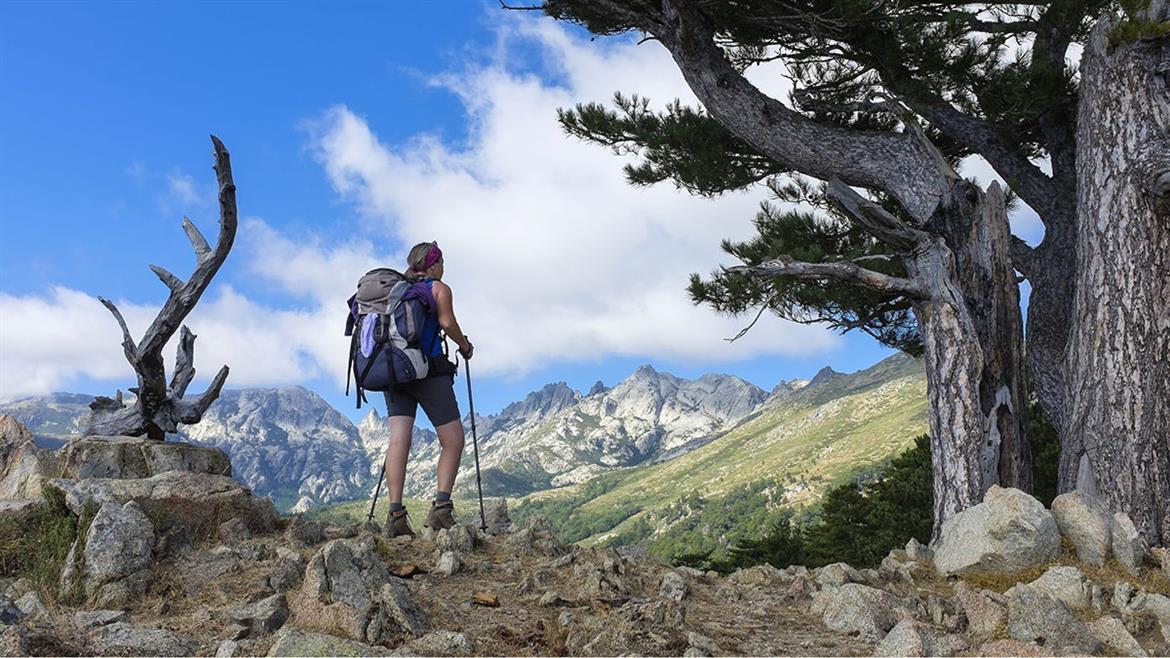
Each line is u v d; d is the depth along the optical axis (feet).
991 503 22.02
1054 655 13.69
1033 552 20.83
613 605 15.37
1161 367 25.73
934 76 33.83
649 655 12.97
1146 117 26.30
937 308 29.27
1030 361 32.68
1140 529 25.04
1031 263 33.71
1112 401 26.13
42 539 15.52
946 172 30.42
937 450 28.81
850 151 32.24
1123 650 15.92
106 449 20.11
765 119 32.94
